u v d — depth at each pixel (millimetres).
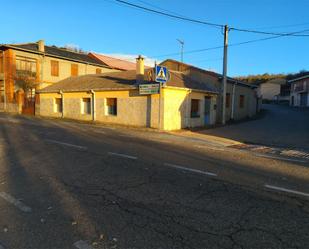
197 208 4434
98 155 8344
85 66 39281
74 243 3357
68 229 3703
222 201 4746
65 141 10984
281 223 3947
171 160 7844
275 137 14688
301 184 5848
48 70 34594
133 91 19016
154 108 17719
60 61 36031
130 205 4523
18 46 32125
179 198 4855
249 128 19062
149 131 16469
